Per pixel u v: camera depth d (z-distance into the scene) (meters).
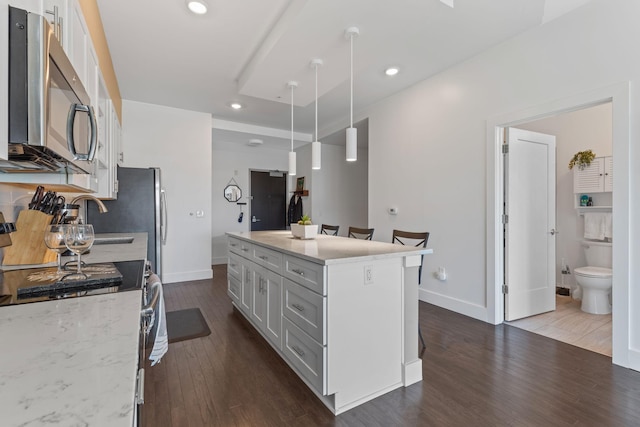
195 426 1.63
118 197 3.51
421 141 3.76
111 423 0.41
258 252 2.71
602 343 2.61
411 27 2.33
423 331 2.87
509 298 3.11
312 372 1.87
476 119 3.15
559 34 2.52
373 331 1.93
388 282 2.01
